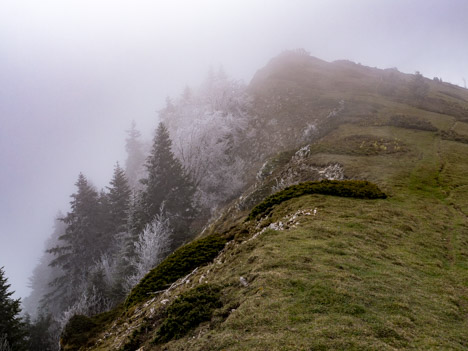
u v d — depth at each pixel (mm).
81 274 43531
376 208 14297
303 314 5750
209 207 46875
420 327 5598
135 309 11727
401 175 20859
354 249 9492
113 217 47906
